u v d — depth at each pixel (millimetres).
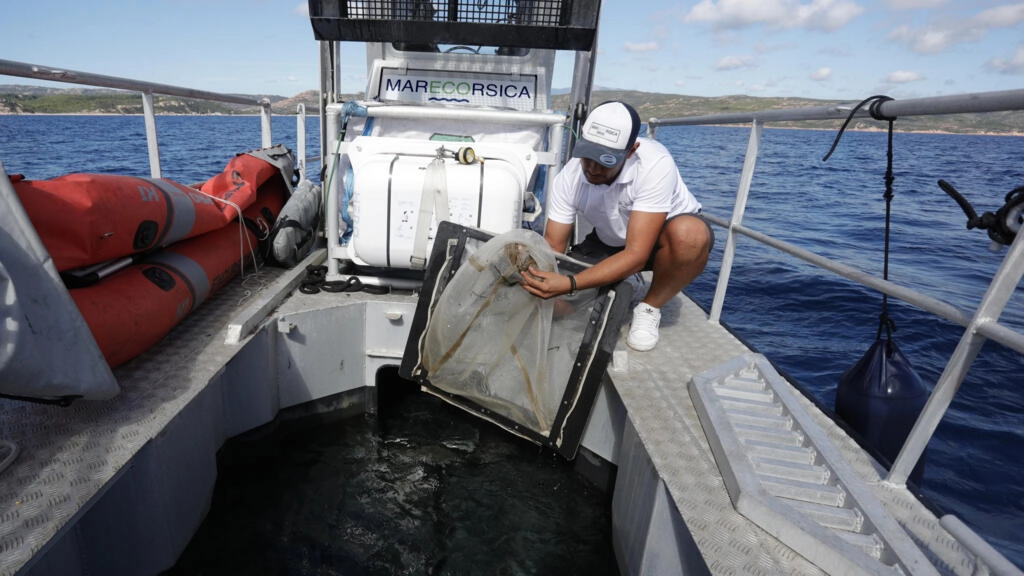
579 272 2400
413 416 3021
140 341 2090
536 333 2291
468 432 2900
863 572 1384
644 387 2336
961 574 1476
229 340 2332
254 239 3174
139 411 1853
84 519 1700
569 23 2783
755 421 2039
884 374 2191
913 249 9211
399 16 2824
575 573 2111
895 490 1801
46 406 1839
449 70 3473
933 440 3592
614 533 2201
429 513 2352
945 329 5465
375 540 2193
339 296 2908
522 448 2789
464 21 2811
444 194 2609
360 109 2836
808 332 5387
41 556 1324
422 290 2543
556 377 2320
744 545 1531
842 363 4734
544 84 3492
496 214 2643
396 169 2625
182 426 1949
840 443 2049
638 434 2027
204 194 2842
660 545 1794
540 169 3293
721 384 2299
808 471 1777
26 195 1764
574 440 2289
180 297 2344
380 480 2527
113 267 2062
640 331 2674
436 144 2875
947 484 3156
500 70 3475
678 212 2574
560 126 2924
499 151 2912
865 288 6594
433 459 2689
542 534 2283
